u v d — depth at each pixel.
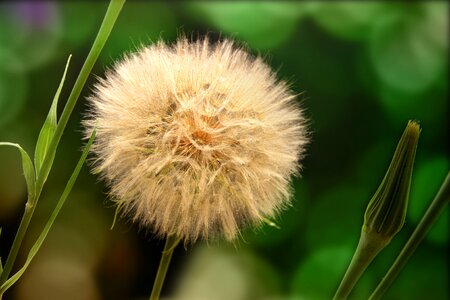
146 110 0.48
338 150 1.06
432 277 1.03
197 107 0.48
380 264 1.03
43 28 1.05
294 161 0.49
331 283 1.04
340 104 1.06
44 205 1.00
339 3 1.06
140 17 1.03
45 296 1.01
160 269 0.47
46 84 1.04
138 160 0.47
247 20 1.04
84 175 1.00
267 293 1.04
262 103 0.49
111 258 1.02
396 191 0.44
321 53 1.06
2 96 1.03
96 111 0.49
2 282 0.45
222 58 0.49
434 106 1.08
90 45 1.04
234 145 0.48
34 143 1.03
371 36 1.07
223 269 1.03
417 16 1.08
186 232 0.46
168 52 0.49
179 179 0.47
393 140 1.07
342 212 1.05
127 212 0.47
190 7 1.04
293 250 1.05
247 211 0.48
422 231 0.44
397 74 1.08
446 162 1.06
